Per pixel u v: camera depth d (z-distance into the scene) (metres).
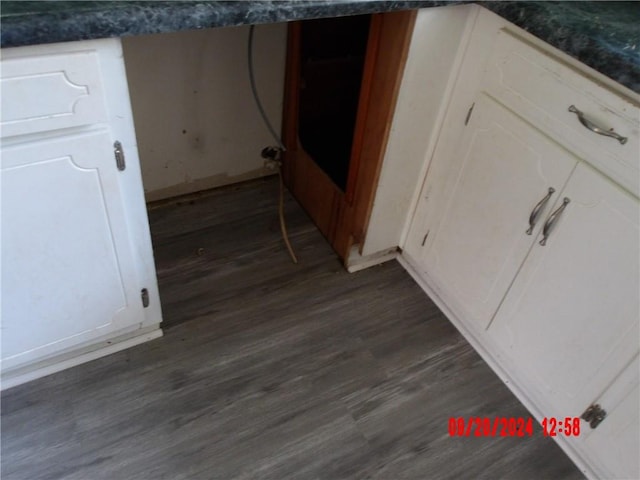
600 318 1.09
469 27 1.20
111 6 0.79
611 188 0.99
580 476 1.29
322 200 1.75
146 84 1.53
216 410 1.30
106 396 1.29
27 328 1.13
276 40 1.64
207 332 1.47
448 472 1.26
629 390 1.08
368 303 1.62
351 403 1.36
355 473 1.23
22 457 1.17
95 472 1.16
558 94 1.04
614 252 1.02
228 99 1.71
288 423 1.30
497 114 1.19
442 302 1.64
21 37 0.73
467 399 1.41
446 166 1.40
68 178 0.94
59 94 0.83
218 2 0.86
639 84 0.87
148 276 1.23
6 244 0.96
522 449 1.32
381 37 1.23
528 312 1.28
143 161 1.70
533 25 1.02
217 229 1.79
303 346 1.48
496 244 1.31
